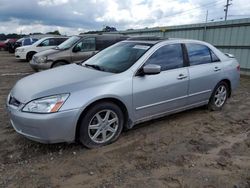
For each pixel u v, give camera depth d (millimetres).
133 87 4051
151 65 4082
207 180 3162
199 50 5250
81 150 3797
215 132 4637
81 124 3648
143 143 4098
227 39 12086
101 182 3082
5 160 3508
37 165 3404
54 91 3506
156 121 5043
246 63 11359
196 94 5109
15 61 17766
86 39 10336
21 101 3557
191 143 4156
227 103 6531
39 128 3383
